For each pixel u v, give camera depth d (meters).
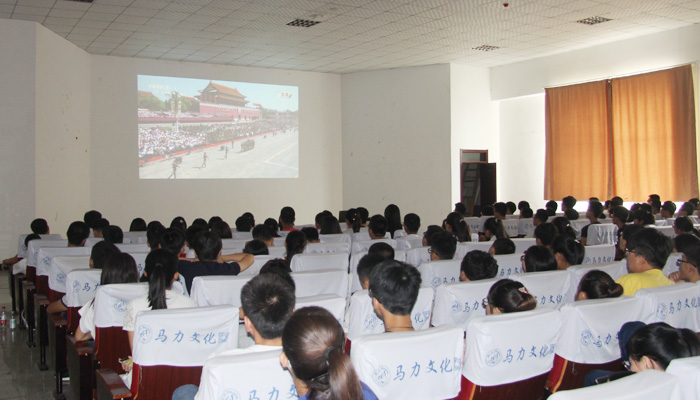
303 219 12.33
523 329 2.04
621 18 8.59
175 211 10.87
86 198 9.88
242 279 2.85
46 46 8.47
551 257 3.29
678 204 9.53
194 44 9.67
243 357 1.65
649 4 7.85
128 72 10.45
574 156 10.91
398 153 12.19
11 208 8.03
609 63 10.27
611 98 10.27
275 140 11.96
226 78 11.41
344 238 5.41
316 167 12.48
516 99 12.34
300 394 1.40
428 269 3.46
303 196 12.31
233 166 11.48
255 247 4.06
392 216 6.83
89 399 2.95
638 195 9.95
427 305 2.63
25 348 4.57
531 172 12.12
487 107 12.41
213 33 8.98
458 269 3.54
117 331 2.73
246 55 10.62
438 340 1.84
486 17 8.34
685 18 8.70
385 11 7.95
